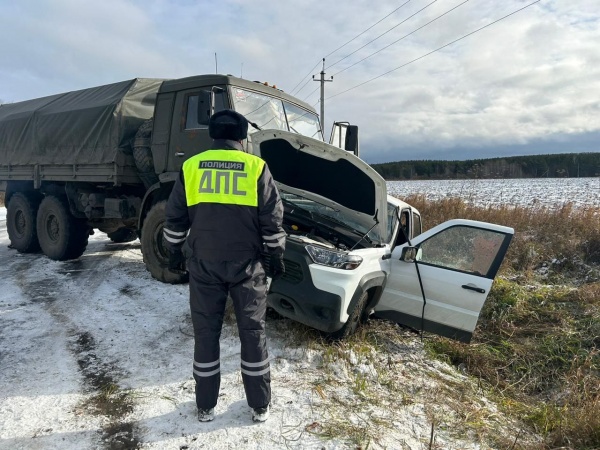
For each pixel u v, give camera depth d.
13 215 7.98
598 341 4.56
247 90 5.06
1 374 3.18
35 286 5.47
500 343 4.60
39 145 7.02
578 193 21.81
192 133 5.03
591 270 7.16
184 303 4.77
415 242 4.30
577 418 3.01
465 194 14.12
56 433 2.52
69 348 3.66
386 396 3.12
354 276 3.57
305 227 4.61
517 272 7.30
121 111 5.84
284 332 4.04
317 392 3.05
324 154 4.01
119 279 5.77
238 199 2.47
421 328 4.20
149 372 3.26
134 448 2.39
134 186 6.63
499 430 2.87
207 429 2.57
